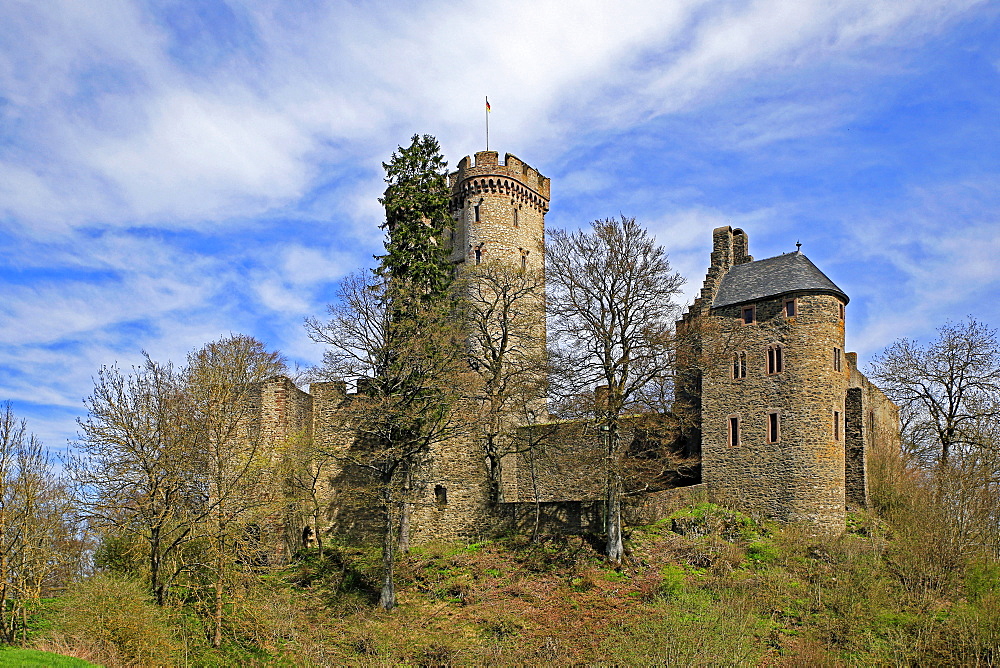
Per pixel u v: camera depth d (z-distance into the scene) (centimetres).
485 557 4262
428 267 4691
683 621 3177
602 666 3173
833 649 3362
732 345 4931
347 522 4653
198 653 3177
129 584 3125
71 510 3225
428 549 4438
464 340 4897
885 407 5912
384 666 3272
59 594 3322
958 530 4053
